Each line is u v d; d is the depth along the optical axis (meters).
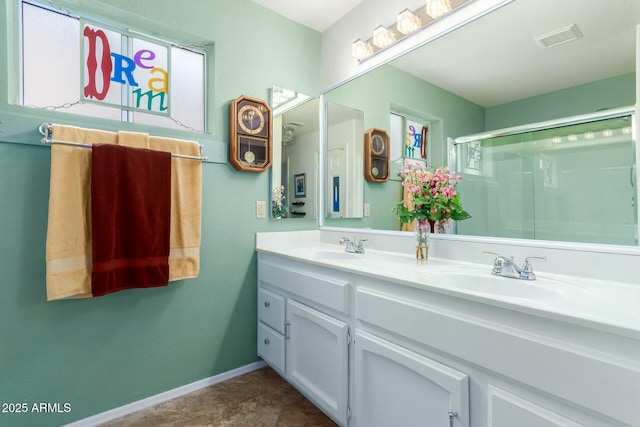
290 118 2.28
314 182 2.39
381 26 1.93
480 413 0.93
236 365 2.06
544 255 1.26
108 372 1.62
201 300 1.92
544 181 1.28
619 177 1.11
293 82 2.29
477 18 1.49
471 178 1.51
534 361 0.81
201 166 1.86
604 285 1.07
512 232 1.37
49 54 1.57
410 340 1.13
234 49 2.03
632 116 1.09
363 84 2.09
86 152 1.48
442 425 1.02
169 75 1.89
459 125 1.56
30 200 1.42
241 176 2.06
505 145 1.40
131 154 1.57
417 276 1.18
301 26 2.34
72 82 1.62
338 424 1.45
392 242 1.89
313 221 2.40
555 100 1.26
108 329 1.62
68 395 1.52
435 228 1.65
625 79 1.11
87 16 1.65
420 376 1.09
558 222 1.25
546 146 1.28
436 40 1.66
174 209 1.74
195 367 1.90
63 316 1.50
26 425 1.43
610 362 0.70
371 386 1.28
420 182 1.66
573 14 1.23
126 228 1.56
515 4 1.38
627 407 0.67
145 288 1.70
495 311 0.90
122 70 1.75
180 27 1.83
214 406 1.73
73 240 1.43
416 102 1.76
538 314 0.80
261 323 2.07
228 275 2.02
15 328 1.40
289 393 1.86
